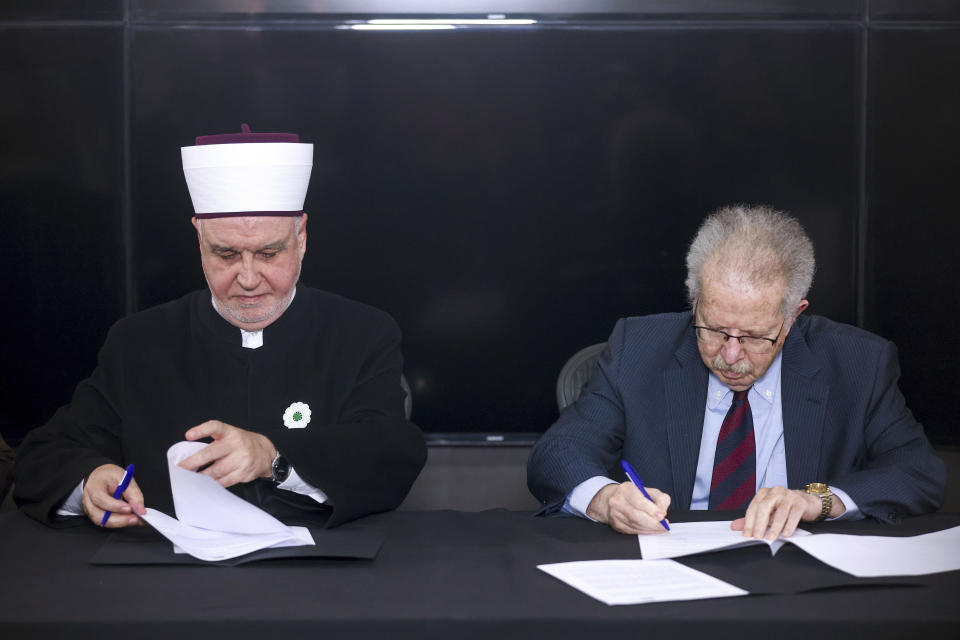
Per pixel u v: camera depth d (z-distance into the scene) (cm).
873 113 399
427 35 396
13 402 405
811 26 396
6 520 180
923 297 406
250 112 397
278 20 394
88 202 398
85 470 175
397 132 400
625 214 405
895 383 209
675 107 400
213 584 140
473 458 412
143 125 396
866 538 162
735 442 204
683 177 403
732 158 402
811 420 204
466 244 406
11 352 403
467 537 168
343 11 393
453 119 400
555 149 402
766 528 163
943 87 397
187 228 400
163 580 142
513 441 414
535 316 410
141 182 398
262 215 199
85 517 178
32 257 400
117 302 402
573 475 188
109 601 133
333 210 404
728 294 186
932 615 127
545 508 187
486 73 398
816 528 172
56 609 129
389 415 209
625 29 396
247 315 210
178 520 165
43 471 181
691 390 210
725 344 190
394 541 165
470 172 403
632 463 210
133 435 208
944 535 163
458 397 414
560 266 408
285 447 178
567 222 405
